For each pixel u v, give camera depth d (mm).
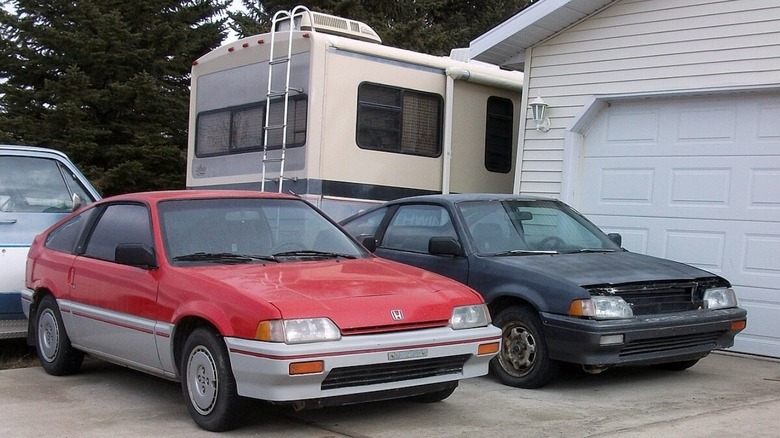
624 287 6551
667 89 9461
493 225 7555
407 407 6125
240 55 11062
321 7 22969
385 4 24359
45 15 20250
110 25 19609
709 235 9125
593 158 10289
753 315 8648
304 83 9992
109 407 6098
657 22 9602
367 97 10375
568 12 10086
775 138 8703
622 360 6418
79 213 7191
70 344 6926
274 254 6176
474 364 5691
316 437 5332
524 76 10930
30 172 8430
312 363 4941
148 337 5832
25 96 19328
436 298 5602
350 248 6609
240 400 5285
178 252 5926
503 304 6977
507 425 5633
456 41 25172
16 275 7875
